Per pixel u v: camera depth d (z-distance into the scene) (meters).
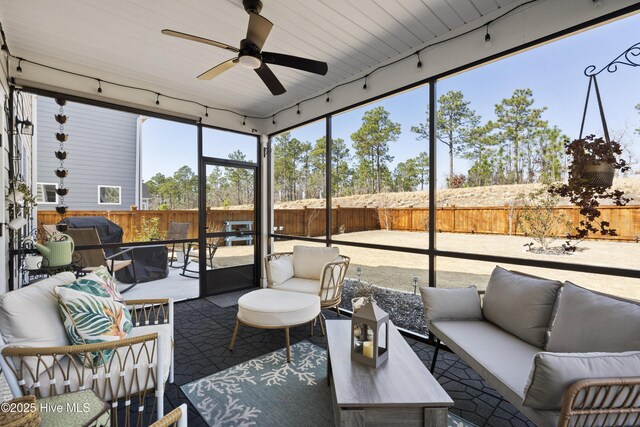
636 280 2.01
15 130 2.96
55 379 1.47
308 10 2.38
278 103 4.46
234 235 4.77
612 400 1.15
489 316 2.17
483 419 1.83
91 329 1.59
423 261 3.14
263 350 2.71
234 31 2.65
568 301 1.70
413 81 2.99
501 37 2.41
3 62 2.71
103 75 3.46
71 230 3.45
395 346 1.86
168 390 2.10
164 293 4.12
